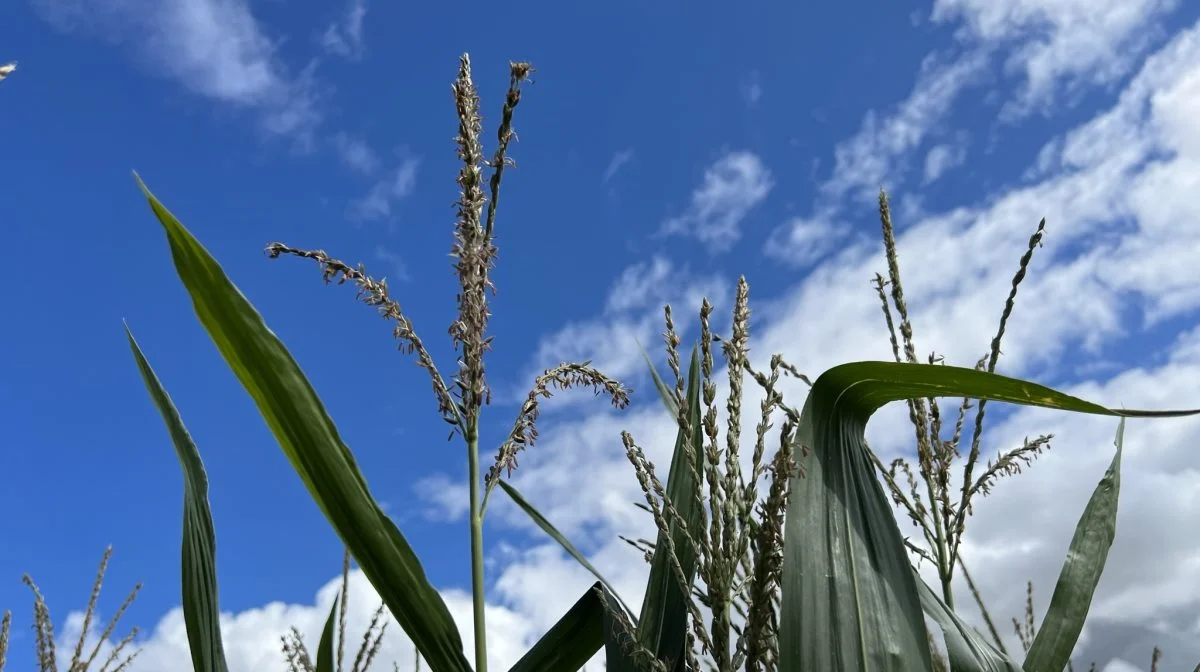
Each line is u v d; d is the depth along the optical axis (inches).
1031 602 52.6
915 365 28.0
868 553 28.7
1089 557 38.7
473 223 31.5
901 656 27.1
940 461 40.4
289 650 50.3
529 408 32.7
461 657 30.6
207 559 34.8
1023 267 38.9
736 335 30.8
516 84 32.6
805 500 29.0
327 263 31.4
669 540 30.3
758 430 29.7
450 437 31.5
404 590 30.2
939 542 40.2
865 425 31.1
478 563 30.9
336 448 29.2
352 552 30.2
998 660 34.0
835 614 27.5
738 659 27.2
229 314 28.0
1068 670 49.5
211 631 34.5
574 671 39.5
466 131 31.9
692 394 39.2
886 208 44.1
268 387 28.8
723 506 29.0
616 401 33.2
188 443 35.4
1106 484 40.8
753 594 27.0
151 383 35.8
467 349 31.4
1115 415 26.1
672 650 34.7
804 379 39.7
